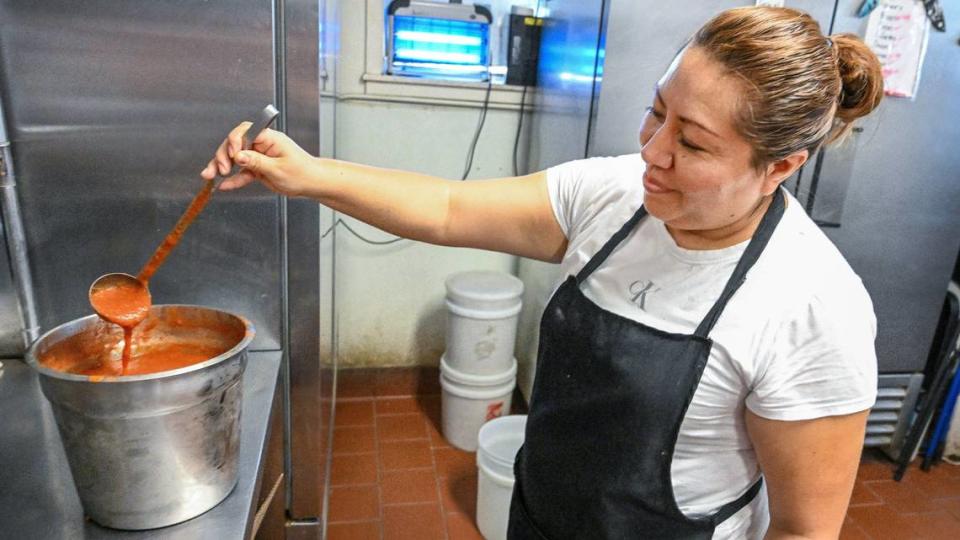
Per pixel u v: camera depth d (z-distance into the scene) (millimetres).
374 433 2348
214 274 1137
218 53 1026
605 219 892
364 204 912
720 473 826
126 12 982
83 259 1085
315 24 1059
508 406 2295
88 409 636
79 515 748
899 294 2104
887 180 1950
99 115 1021
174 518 730
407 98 2275
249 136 783
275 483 1276
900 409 2264
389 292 2525
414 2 2207
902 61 1826
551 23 2143
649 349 792
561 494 911
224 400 729
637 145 1762
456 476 2127
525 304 2482
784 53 604
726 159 635
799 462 735
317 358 1251
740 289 749
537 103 2320
